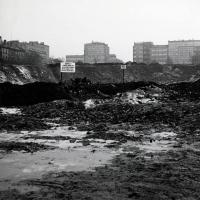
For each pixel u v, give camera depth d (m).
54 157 6.77
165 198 4.21
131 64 81.81
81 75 68.38
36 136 9.74
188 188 4.62
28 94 22.58
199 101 20.88
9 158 6.68
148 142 8.68
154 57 133.38
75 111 17.11
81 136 9.77
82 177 5.20
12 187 4.72
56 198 4.24
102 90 26.03
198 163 6.17
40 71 60.25
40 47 127.88
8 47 79.69
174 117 13.95
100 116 15.10
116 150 7.56
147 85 26.75
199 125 11.66
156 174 5.36
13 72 51.72
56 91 23.22
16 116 14.98
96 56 142.12
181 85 29.12
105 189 4.57
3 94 22.36
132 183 4.86
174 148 7.78
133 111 15.98
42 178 5.18
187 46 128.50
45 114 15.80
